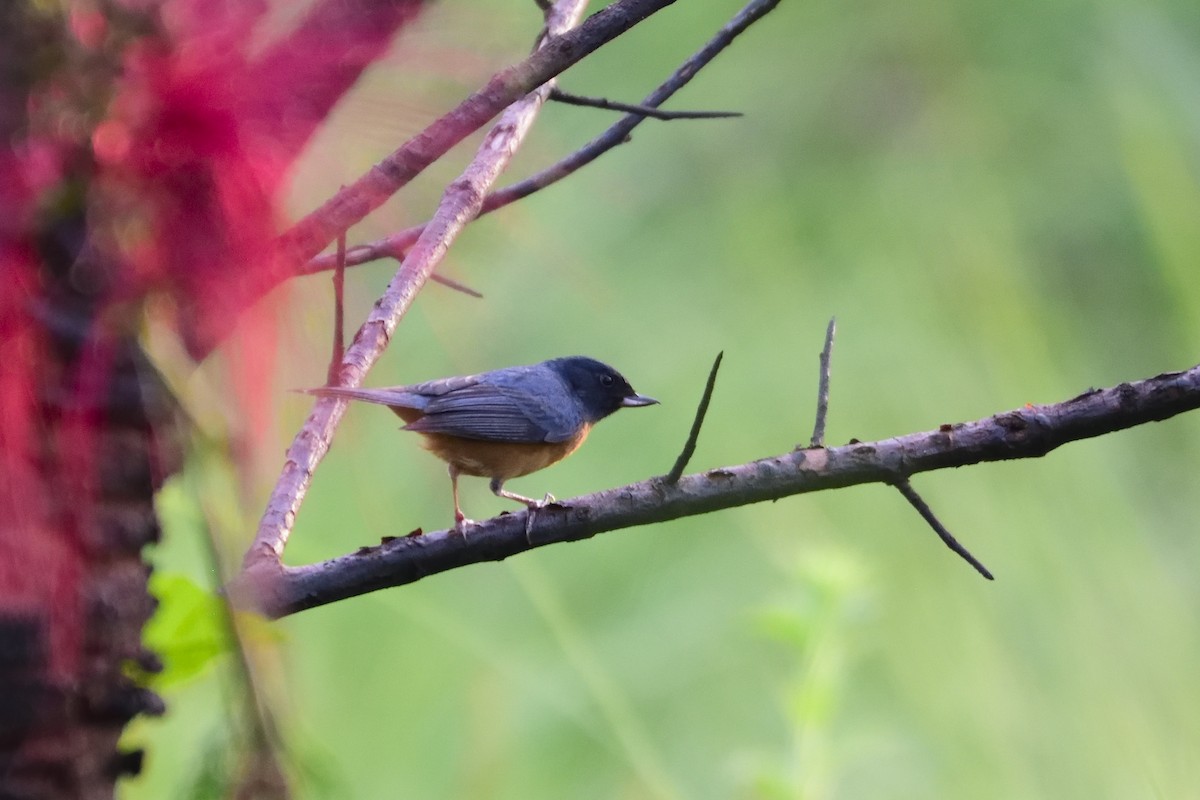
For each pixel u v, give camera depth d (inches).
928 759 435.2
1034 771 432.8
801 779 329.4
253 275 128.3
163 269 125.3
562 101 248.4
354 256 232.5
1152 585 484.7
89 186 122.8
